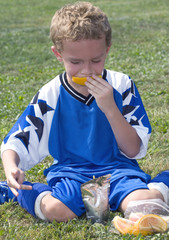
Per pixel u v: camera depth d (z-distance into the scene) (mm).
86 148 3562
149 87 7438
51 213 3297
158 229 3025
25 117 3623
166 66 8922
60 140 3635
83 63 3201
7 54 11875
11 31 15953
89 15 3168
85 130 3578
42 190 3414
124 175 3369
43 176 4445
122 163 3555
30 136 3572
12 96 7727
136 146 3512
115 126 3391
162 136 5230
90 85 3318
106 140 3572
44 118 3625
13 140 3545
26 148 3545
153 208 3105
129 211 3127
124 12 18625
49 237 3162
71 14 3205
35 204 3385
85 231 3150
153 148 4867
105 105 3328
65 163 3625
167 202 3307
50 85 3684
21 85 8562
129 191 3209
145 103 6555
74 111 3580
